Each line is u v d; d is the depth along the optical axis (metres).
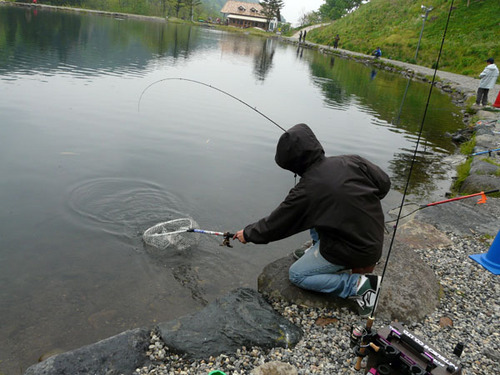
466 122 14.25
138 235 5.11
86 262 4.50
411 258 4.46
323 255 3.51
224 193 6.52
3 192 5.81
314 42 60.81
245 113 12.19
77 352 2.99
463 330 3.65
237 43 45.59
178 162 7.64
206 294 4.18
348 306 3.78
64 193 5.96
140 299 4.02
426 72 28.48
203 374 2.95
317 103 15.34
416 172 8.72
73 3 71.69
